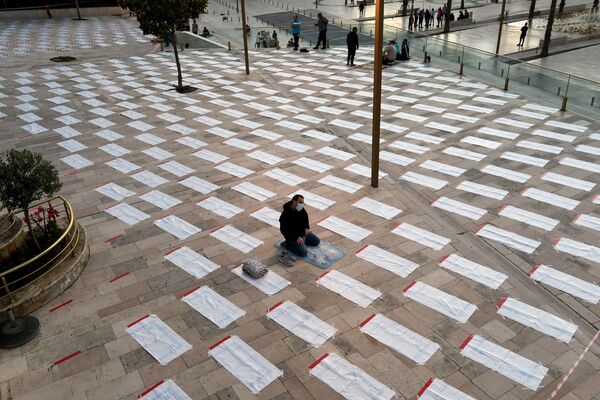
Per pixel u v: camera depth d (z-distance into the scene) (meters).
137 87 21.05
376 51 10.23
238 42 31.31
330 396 6.36
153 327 7.62
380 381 6.55
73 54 28.08
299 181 12.18
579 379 6.50
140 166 13.32
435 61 24.05
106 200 11.58
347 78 21.62
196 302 8.12
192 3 18.95
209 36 33.31
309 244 9.46
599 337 7.21
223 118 16.94
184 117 17.12
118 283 8.66
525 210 10.55
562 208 10.55
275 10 48.19
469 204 10.88
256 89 20.34
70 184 12.42
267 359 6.96
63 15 44.06
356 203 11.06
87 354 7.17
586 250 9.16
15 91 20.80
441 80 20.70
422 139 14.51
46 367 6.97
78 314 7.96
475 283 8.40
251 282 8.55
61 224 10.16
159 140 15.12
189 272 8.90
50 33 35.34
